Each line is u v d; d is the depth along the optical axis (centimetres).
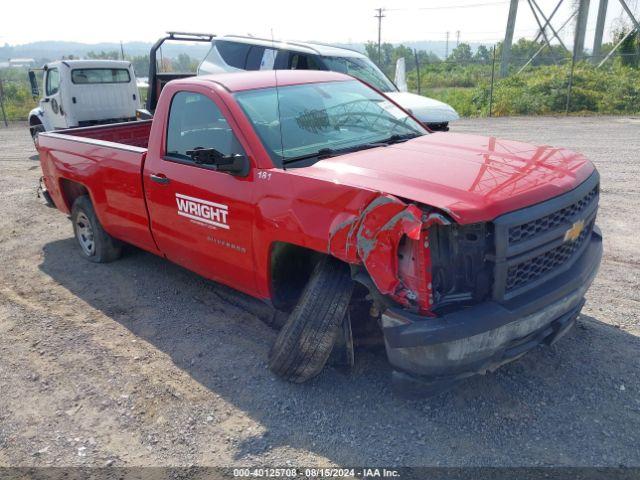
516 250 290
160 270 588
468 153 372
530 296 302
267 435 329
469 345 285
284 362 357
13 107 2655
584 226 339
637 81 1945
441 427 324
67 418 356
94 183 546
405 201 293
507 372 369
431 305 288
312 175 341
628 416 325
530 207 296
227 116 401
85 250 631
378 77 995
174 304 509
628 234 613
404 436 319
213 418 347
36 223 785
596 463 291
